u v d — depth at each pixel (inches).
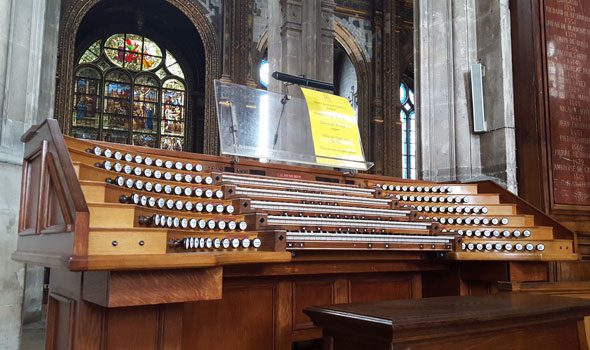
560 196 226.8
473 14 260.1
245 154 171.6
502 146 237.3
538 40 233.0
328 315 105.4
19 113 189.2
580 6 248.1
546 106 229.9
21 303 179.5
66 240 92.2
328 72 478.3
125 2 878.4
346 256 152.6
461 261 183.5
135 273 94.6
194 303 132.5
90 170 118.6
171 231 111.0
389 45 941.2
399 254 164.1
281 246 124.5
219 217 131.3
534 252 175.9
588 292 177.9
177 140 927.0
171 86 943.7
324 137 193.6
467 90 254.2
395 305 113.1
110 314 99.6
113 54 919.0
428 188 206.7
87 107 879.7
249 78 832.9
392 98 931.3
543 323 113.5
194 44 951.0
